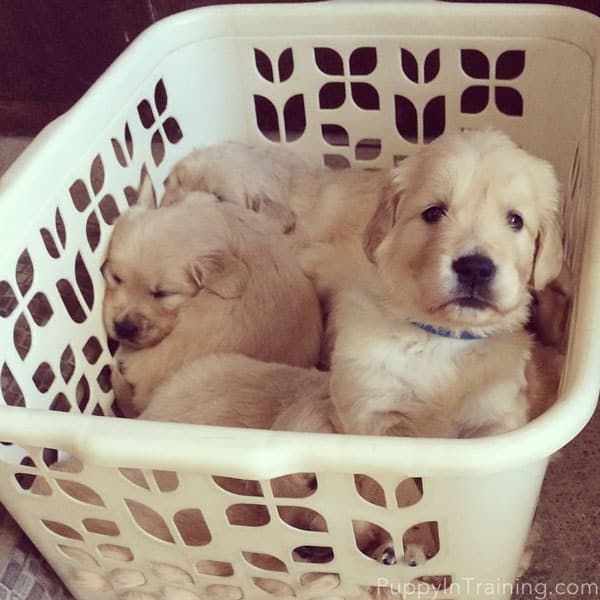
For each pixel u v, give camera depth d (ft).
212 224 5.30
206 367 4.76
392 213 3.99
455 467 2.74
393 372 4.05
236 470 2.86
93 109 4.91
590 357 2.95
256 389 4.58
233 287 5.12
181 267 5.18
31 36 7.48
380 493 4.03
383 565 3.53
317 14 5.32
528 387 4.38
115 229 5.35
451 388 4.08
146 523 4.16
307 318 5.23
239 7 5.43
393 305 4.02
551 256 3.90
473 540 3.33
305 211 5.82
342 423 4.17
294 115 7.32
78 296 4.98
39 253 4.51
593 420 5.14
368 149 7.13
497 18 5.04
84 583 4.31
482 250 3.56
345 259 5.53
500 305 3.63
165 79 5.58
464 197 3.67
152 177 5.66
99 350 5.45
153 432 2.97
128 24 7.22
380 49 5.38
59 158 4.63
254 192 5.70
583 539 4.64
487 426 4.08
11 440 3.14
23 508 3.86
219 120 5.98
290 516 4.25
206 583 3.94
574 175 4.94
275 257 5.28
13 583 4.35
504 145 3.83
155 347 5.25
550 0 6.18
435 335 4.01
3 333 4.19
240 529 3.46
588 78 4.90
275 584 3.93
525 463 2.75
